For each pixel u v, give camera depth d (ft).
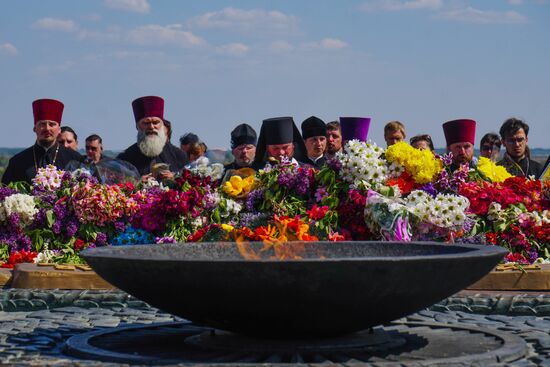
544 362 20.79
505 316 28.94
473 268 20.70
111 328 25.09
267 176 38.14
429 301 20.75
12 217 39.58
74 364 19.88
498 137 54.34
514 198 37.63
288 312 19.86
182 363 19.53
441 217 35.58
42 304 31.24
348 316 20.20
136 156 51.80
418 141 51.70
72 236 39.83
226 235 35.94
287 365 19.08
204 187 38.50
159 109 50.65
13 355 21.81
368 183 36.70
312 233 35.81
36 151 49.85
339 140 50.06
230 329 21.01
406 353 21.40
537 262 36.17
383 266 19.29
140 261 19.93
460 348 22.04
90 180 40.42
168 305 20.70
